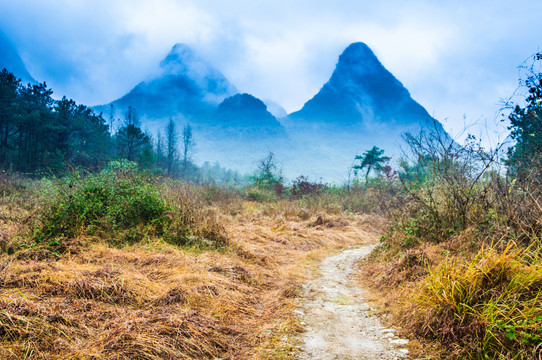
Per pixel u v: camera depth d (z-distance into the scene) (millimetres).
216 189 13789
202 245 5867
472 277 2975
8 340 2328
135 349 2432
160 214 6141
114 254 4504
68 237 4934
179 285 3650
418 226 5406
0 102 26797
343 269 6121
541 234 3607
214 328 3010
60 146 30062
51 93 32281
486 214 4465
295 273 5488
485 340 2520
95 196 5766
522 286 2771
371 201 14000
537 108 4199
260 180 20641
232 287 4156
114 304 3133
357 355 2725
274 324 3324
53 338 2418
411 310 3338
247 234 7828
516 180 4184
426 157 5316
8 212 5973
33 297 2873
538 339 2338
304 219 11727
